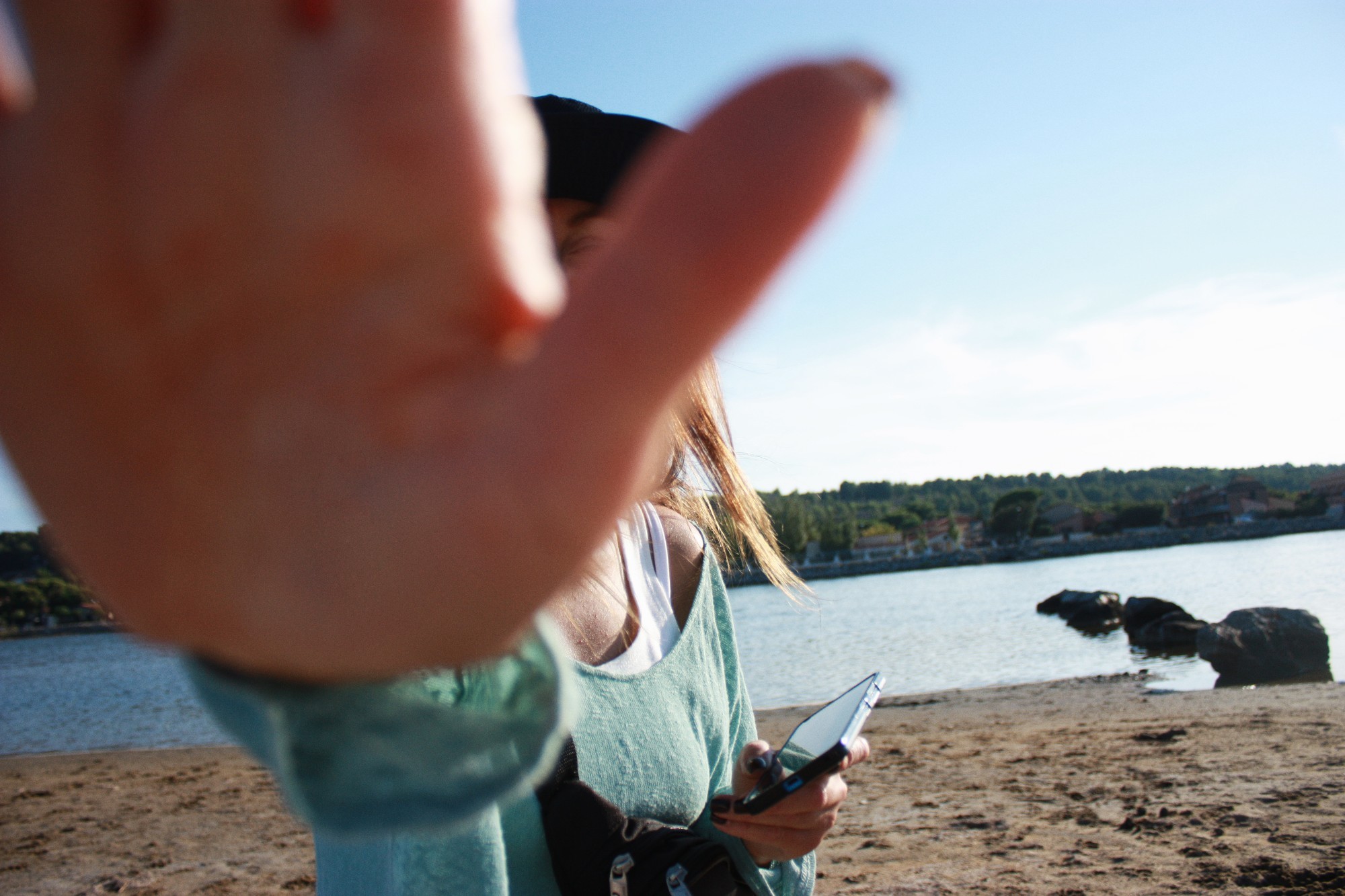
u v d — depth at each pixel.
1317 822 7.35
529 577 0.27
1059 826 8.06
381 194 0.24
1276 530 123.94
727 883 1.45
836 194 0.25
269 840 9.58
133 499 0.26
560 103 1.61
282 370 0.26
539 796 1.46
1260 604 40.12
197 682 0.36
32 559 83.75
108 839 10.12
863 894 6.82
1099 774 9.82
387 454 0.26
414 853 1.26
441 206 0.25
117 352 0.26
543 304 0.28
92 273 0.25
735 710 2.05
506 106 0.27
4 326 0.26
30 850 9.88
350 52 0.25
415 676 0.43
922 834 8.23
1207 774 9.28
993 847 7.66
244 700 0.35
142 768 15.00
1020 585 73.75
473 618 0.27
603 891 1.41
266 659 0.28
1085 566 94.38
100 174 0.25
